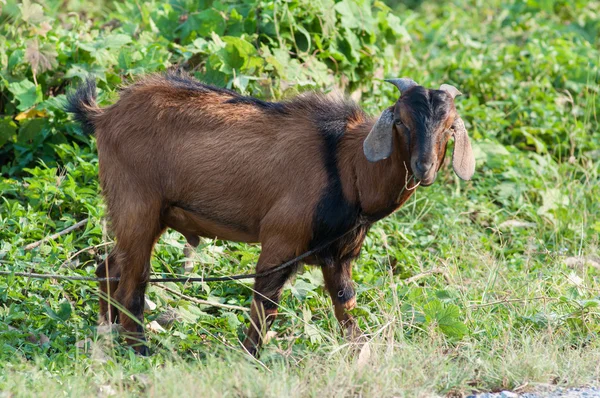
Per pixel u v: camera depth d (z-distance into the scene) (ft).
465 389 62.34
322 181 68.28
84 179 87.40
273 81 95.04
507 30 147.74
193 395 56.85
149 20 103.35
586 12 152.66
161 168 71.05
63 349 67.67
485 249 91.45
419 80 116.16
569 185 102.99
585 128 114.83
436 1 175.73
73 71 91.50
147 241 71.87
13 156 94.43
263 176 69.26
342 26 101.50
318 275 80.28
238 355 67.15
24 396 57.06
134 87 73.26
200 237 81.25
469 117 111.65
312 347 69.92
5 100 94.94
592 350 68.64
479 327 73.51
